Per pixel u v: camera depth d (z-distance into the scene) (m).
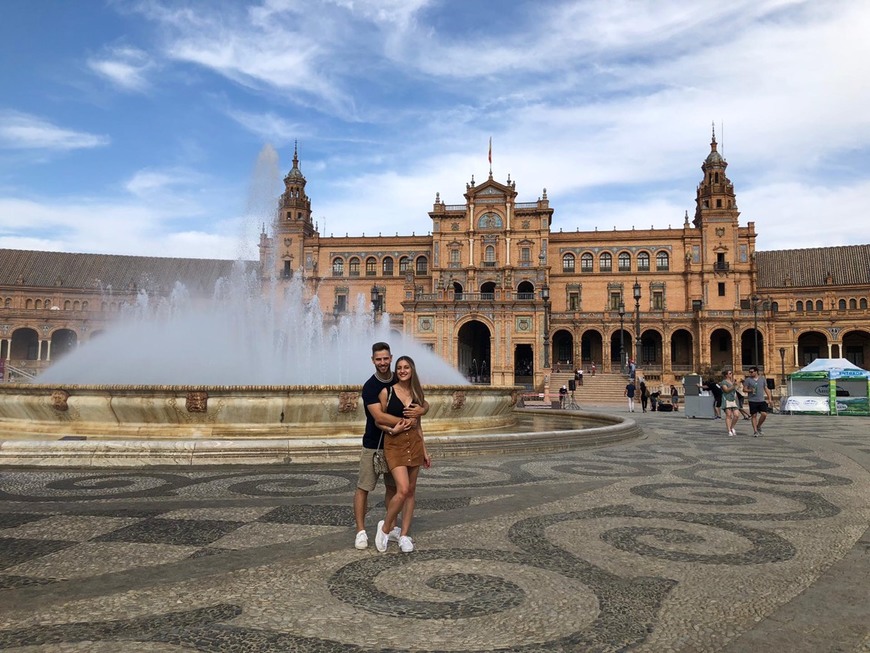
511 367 74.56
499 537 7.71
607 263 92.94
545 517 8.82
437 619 5.10
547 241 88.81
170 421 15.48
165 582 5.93
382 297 95.88
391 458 7.00
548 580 6.09
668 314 83.00
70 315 94.88
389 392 7.09
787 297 91.31
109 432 15.63
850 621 5.15
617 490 10.94
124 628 4.86
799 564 6.66
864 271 90.12
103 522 8.28
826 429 26.02
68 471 12.46
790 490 11.05
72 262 104.19
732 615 5.26
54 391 15.84
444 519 8.66
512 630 4.90
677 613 5.28
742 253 88.38
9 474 12.07
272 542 7.37
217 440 13.53
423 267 95.94
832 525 8.41
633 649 4.59
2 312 93.00
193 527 8.04
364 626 4.95
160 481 11.41
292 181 99.56
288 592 5.70
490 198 90.12
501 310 75.50
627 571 6.40
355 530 7.95
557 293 93.25
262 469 12.89
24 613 5.15
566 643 4.68
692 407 34.81
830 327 82.19
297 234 97.69
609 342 84.25
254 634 4.77
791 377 38.75
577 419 28.64
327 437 14.66
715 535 7.86
